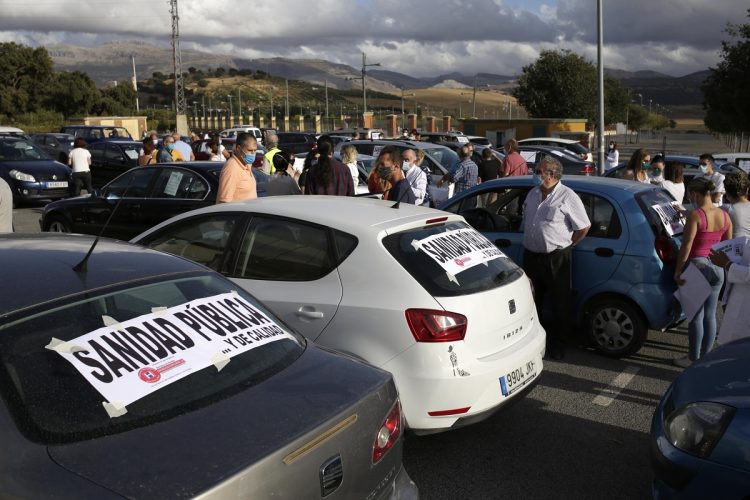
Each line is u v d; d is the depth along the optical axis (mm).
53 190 15594
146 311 2531
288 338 2805
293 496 2020
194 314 2639
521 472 3988
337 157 15367
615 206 5770
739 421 2855
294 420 2162
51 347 2227
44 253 2783
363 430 2326
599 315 5891
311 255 4094
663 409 3365
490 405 3729
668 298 5570
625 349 5797
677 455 3002
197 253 4598
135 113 74812
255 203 4586
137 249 3084
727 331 4652
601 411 4855
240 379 2402
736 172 5512
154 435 2023
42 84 63531
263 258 4289
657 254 5566
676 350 6188
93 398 2117
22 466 1848
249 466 1911
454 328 3637
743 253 4523
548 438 4438
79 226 9344
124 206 8789
